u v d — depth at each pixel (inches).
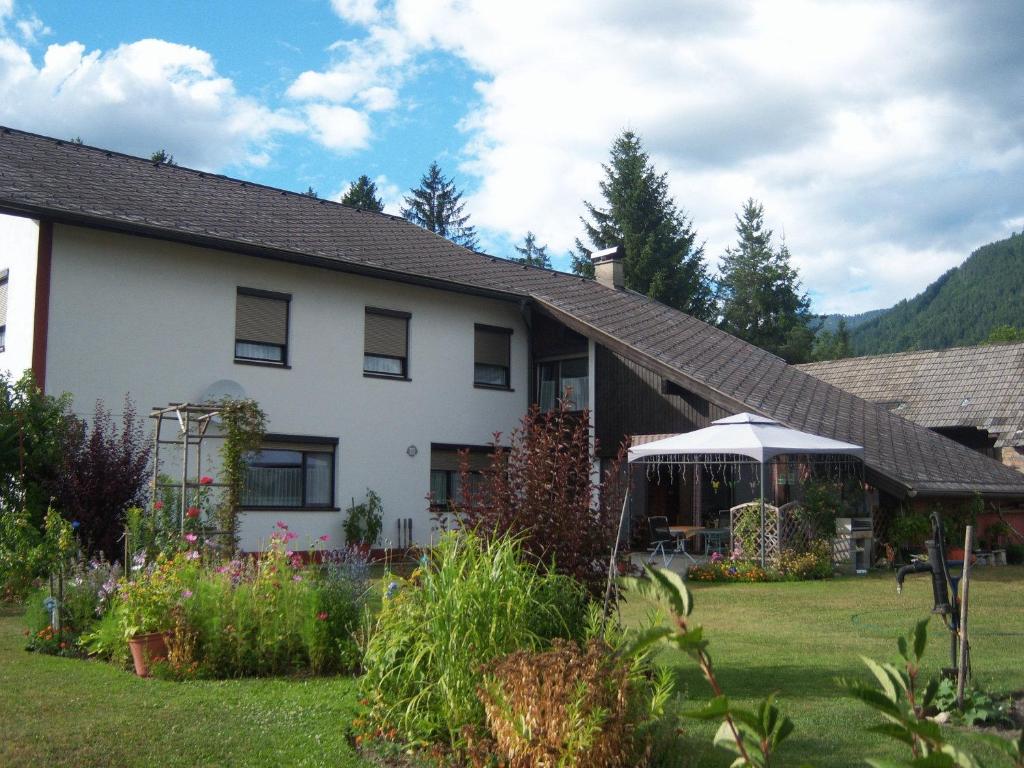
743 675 308.3
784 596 524.7
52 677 309.0
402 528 791.1
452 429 839.7
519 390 902.4
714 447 616.7
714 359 884.6
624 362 844.0
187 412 565.6
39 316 599.8
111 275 634.8
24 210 584.7
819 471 727.7
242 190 866.1
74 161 746.2
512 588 236.7
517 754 194.9
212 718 255.6
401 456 798.5
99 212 621.6
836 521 677.3
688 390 792.3
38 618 366.3
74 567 395.5
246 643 318.3
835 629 406.9
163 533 470.6
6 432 535.8
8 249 636.7
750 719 113.6
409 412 807.7
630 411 836.6
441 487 834.2
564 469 300.4
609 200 1916.8
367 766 217.8
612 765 190.5
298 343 737.6
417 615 244.5
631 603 461.7
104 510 541.0
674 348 866.1
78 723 250.4
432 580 243.0
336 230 845.8
